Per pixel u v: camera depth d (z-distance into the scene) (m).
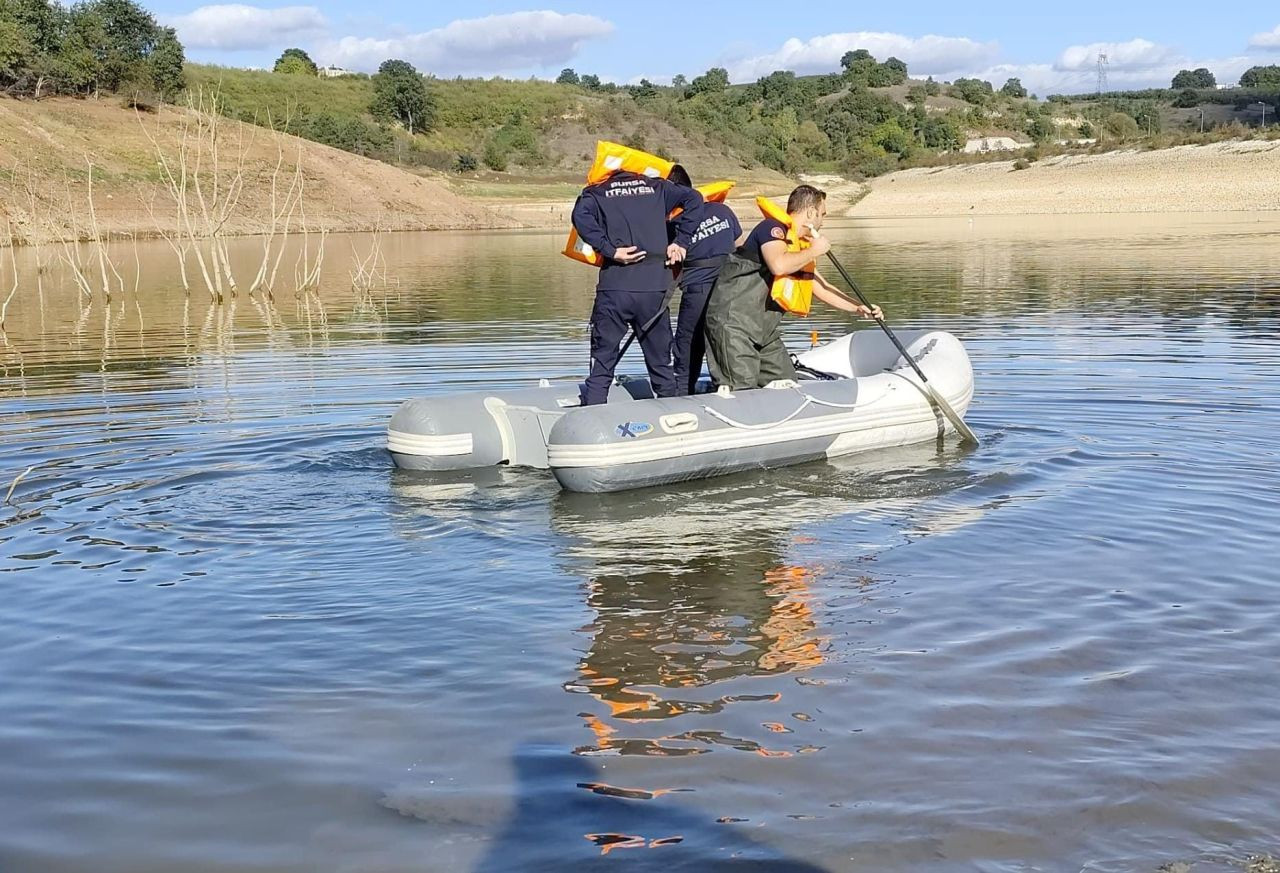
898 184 63.84
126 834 2.97
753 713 3.58
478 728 3.51
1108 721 3.48
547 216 53.78
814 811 3.02
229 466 6.91
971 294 16.47
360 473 6.82
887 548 5.27
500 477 6.78
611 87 104.50
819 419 6.99
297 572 5.03
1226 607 4.41
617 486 6.34
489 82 79.31
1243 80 133.75
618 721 3.54
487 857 2.84
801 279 7.06
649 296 6.91
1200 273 18.97
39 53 46.62
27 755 3.39
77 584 4.88
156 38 51.88
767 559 5.14
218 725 3.56
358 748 3.40
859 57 135.12
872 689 3.73
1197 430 7.46
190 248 32.19
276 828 2.98
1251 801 3.03
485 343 12.24
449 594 4.73
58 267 25.75
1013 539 5.34
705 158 72.50
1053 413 8.13
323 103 69.69
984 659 3.96
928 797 3.07
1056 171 57.94
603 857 2.83
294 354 11.78
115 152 42.44
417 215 47.62
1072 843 2.85
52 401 9.09
